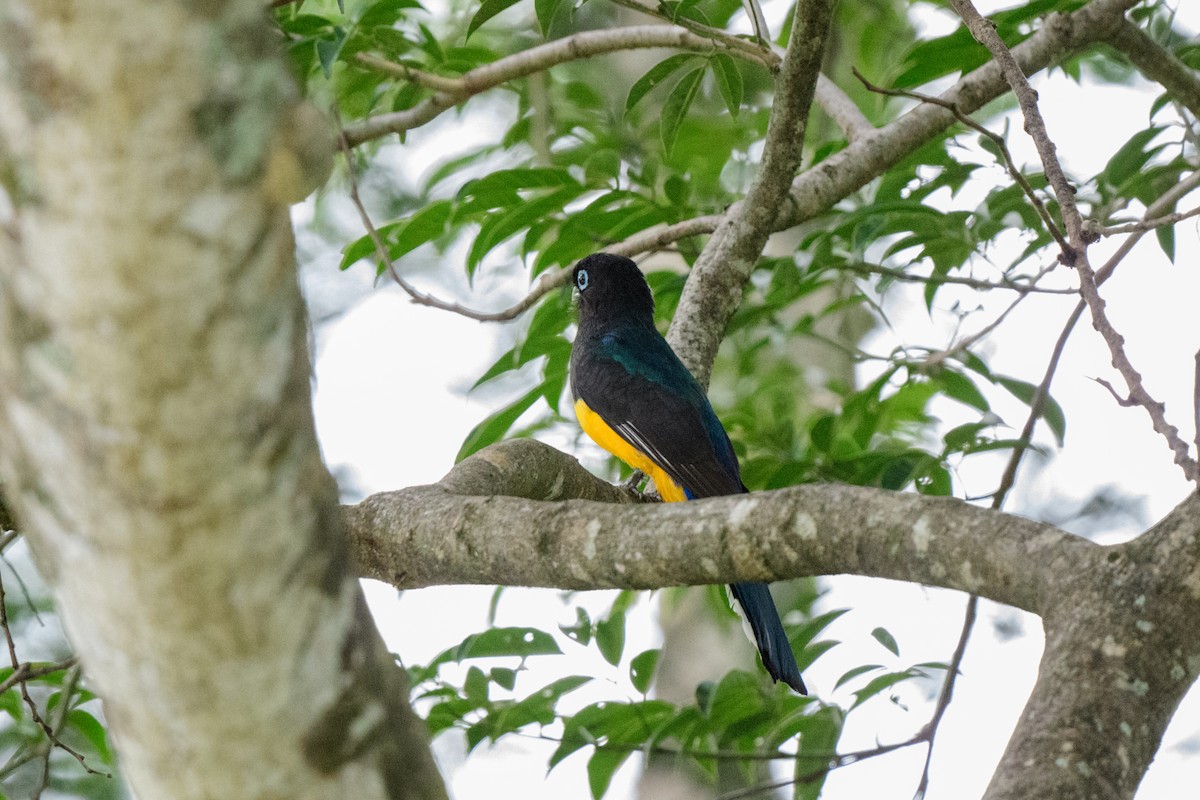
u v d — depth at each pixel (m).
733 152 15.78
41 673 7.98
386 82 12.33
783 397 14.52
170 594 3.67
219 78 3.22
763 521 5.47
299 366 3.65
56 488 3.58
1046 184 10.60
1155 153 10.83
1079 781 4.57
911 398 14.63
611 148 14.87
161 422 3.44
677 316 10.66
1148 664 4.78
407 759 4.16
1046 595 5.02
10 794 13.66
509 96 20.39
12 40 3.10
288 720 3.93
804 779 8.41
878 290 10.61
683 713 9.76
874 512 5.30
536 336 11.52
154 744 3.99
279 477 3.65
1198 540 4.89
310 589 3.82
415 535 6.70
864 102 16.69
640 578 5.82
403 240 11.28
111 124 3.15
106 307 3.30
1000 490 9.76
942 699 8.66
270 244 3.41
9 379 3.47
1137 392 5.38
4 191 3.23
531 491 8.58
